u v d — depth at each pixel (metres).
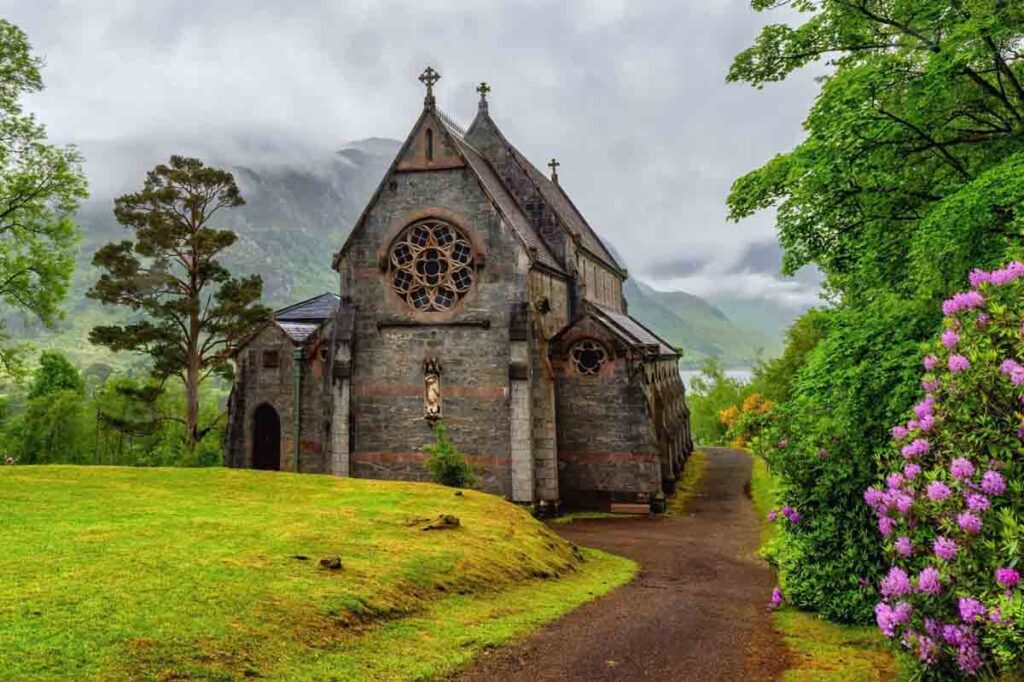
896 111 16.23
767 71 19.45
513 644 11.41
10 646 8.15
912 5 16.02
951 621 7.35
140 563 12.08
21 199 34.09
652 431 33.19
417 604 12.45
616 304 57.12
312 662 9.32
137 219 48.69
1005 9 13.24
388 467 33.28
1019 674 7.05
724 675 10.31
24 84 33.72
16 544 13.30
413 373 33.41
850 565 13.52
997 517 7.06
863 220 17.45
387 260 34.12
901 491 8.38
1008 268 8.10
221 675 8.40
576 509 33.59
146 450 58.16
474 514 20.34
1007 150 15.52
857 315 15.95
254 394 39.25
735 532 27.80
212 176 50.12
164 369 49.88
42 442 52.78
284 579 11.98
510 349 31.84
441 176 33.91
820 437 14.35
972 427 7.79
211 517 17.47
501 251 32.84
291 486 23.84
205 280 51.22
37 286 36.22
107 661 8.13
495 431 32.19
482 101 42.94
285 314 44.47
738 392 88.31
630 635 12.48
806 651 11.51
